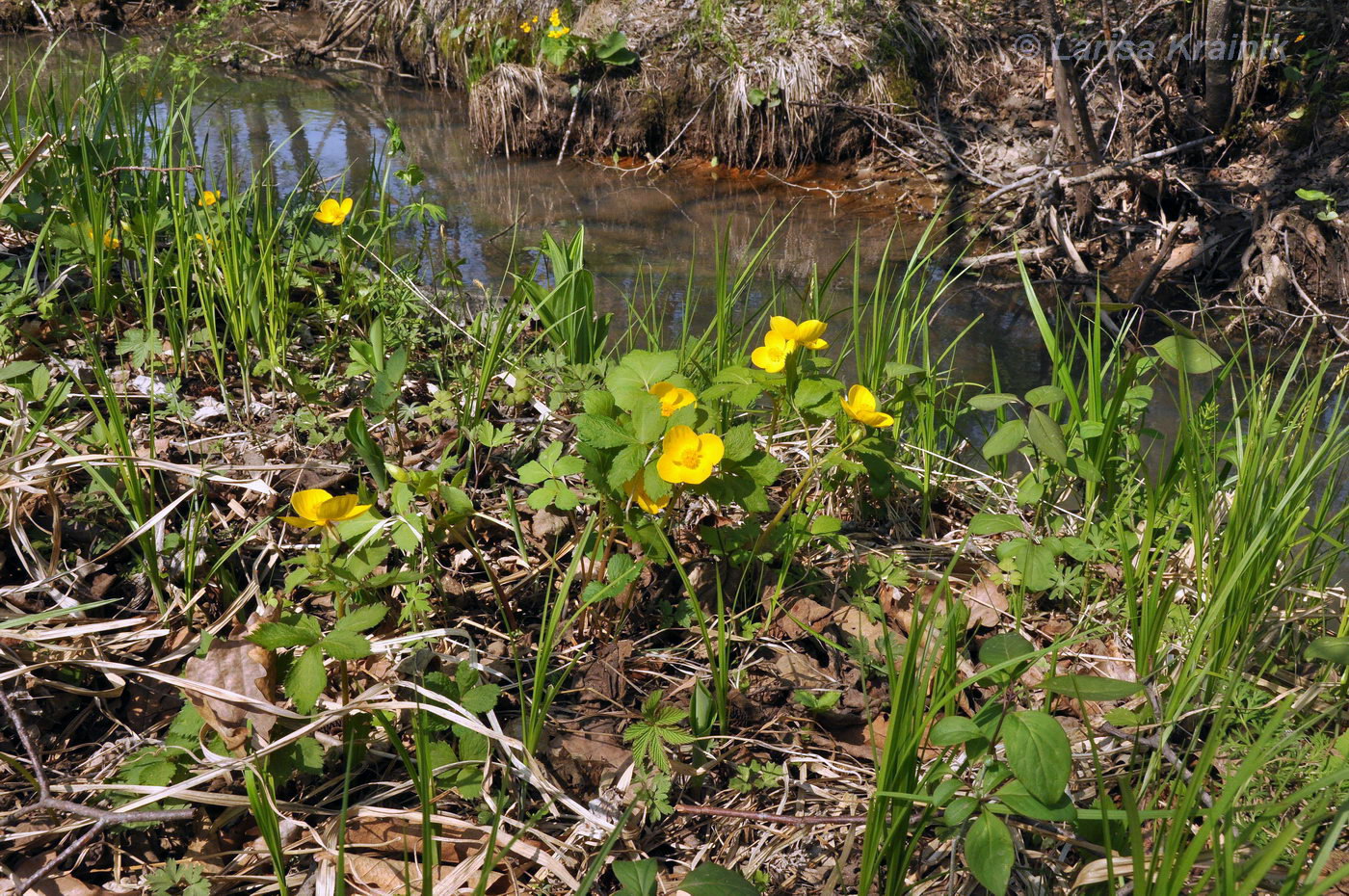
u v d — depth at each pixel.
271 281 3.34
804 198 7.76
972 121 8.34
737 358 3.11
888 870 1.75
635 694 2.19
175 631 2.20
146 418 2.93
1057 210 6.55
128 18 12.95
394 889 1.76
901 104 8.34
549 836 1.85
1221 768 2.01
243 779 1.87
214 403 3.08
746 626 2.31
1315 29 7.47
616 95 8.63
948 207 7.34
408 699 2.04
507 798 1.93
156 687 2.10
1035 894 1.79
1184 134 7.14
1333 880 1.39
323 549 2.01
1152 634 2.18
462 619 2.30
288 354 3.39
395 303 3.70
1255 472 2.41
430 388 3.25
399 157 8.46
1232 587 2.09
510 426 2.56
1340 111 6.77
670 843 1.90
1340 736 2.02
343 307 3.54
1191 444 2.50
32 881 1.63
